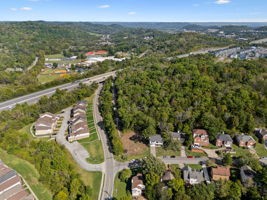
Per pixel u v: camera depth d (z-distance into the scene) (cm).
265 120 11769
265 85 13512
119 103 13662
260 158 9675
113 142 10319
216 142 10525
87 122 13200
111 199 7688
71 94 16100
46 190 8062
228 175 8175
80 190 7706
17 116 12925
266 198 6875
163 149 10400
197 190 7306
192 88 13900
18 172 8912
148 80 15875
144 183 8038
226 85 14088
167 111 12031
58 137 11619
